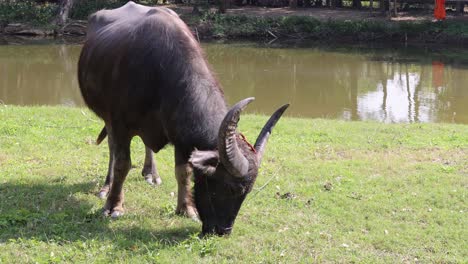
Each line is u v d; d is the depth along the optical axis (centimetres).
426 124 1214
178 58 577
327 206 696
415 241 606
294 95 1786
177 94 568
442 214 678
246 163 507
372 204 704
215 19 3073
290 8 3516
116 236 589
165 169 837
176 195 733
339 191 749
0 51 2523
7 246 559
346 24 2984
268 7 3597
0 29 2975
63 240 577
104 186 736
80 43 2789
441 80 2027
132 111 616
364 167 859
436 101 1711
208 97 562
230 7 3528
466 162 895
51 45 2712
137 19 657
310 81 2003
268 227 631
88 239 581
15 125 1030
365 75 2117
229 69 2219
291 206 693
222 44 2858
